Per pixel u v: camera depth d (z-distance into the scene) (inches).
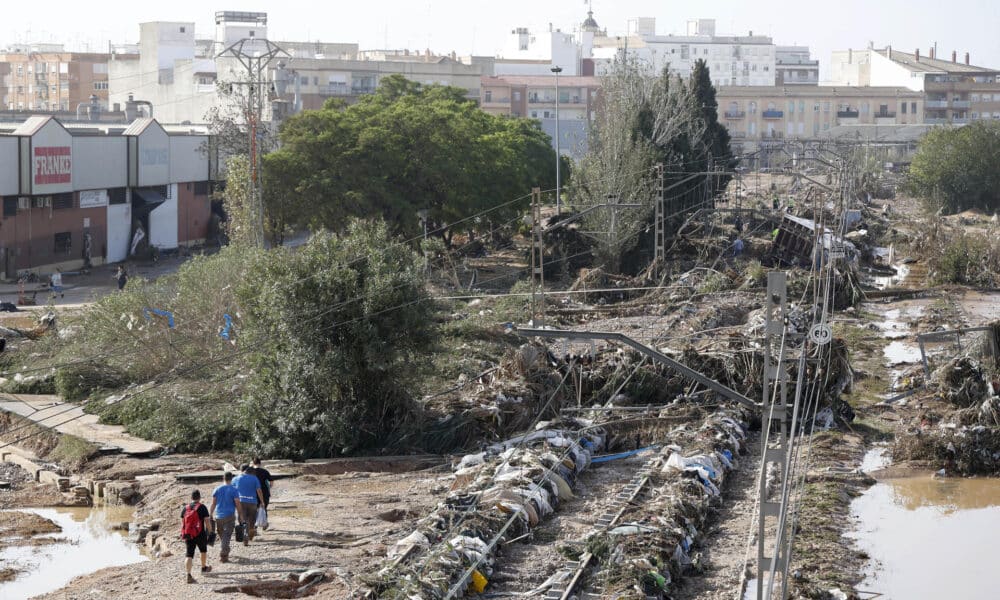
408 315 1226.6
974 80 6752.0
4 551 909.2
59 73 6215.6
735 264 2556.6
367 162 2471.7
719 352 1400.1
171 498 1026.7
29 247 2427.4
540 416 1298.0
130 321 1434.5
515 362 1387.8
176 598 765.9
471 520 879.1
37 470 1150.3
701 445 1150.3
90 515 1030.4
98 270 2618.1
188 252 2979.8
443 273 2310.5
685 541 875.4
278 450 1206.3
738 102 6633.9
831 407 1369.3
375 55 6215.6
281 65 3902.6
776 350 1382.9
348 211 2445.9
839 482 1123.9
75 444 1197.1
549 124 5649.6
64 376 1443.2
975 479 1168.2
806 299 2199.8
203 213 3181.6
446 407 1294.3
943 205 4106.8
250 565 836.0
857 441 1296.8
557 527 925.2
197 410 1275.8
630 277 2399.1
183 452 1218.0
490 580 797.2
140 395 1338.6
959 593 831.7
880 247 3189.0
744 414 1333.7
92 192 2647.6
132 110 3983.8
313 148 2442.2
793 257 2603.3
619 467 1150.3
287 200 2422.5
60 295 2201.0
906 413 1425.9
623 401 1357.0
